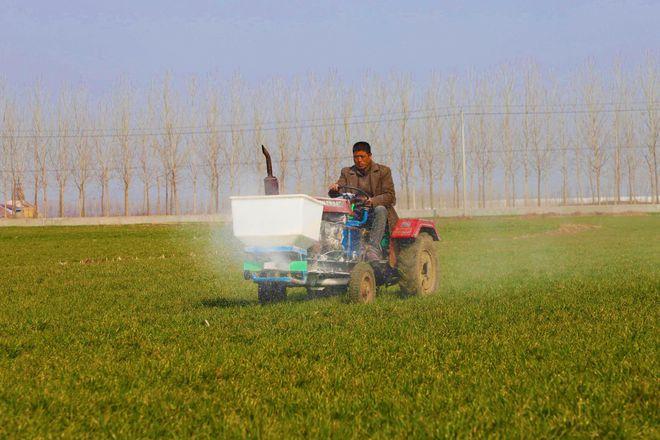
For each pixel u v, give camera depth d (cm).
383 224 1546
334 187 1562
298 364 874
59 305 1614
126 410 691
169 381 804
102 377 813
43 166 11706
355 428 620
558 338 1005
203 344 1029
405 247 1680
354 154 1595
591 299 1484
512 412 662
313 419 651
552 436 598
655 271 2177
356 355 913
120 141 11688
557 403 686
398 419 645
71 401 714
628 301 1428
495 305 1407
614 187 12088
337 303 1472
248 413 675
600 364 834
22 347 1046
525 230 6581
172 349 982
